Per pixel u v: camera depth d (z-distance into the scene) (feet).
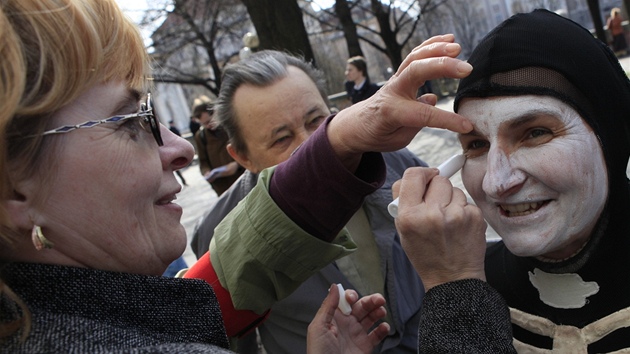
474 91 3.36
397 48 62.90
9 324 2.27
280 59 6.17
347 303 4.14
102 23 2.72
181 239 3.11
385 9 64.59
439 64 3.12
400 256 5.46
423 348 3.13
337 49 98.99
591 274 3.50
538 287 3.71
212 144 15.75
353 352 4.07
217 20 63.67
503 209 3.48
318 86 6.30
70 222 2.61
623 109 3.49
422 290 5.46
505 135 3.30
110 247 2.73
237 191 6.25
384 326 4.18
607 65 3.44
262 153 5.96
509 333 3.15
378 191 5.53
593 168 3.25
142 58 2.97
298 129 5.82
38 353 2.20
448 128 3.30
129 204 2.75
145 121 2.89
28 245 2.61
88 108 2.64
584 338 3.46
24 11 2.38
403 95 3.37
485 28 89.92
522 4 84.79
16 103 2.26
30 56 2.39
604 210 3.42
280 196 3.98
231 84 6.09
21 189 2.49
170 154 3.16
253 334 5.52
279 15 22.79
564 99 3.19
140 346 2.40
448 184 3.39
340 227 3.99
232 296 4.04
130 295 2.64
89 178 2.61
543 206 3.31
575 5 81.41
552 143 3.20
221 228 4.39
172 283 2.80
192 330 2.78
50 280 2.48
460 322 3.09
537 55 3.24
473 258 3.27
